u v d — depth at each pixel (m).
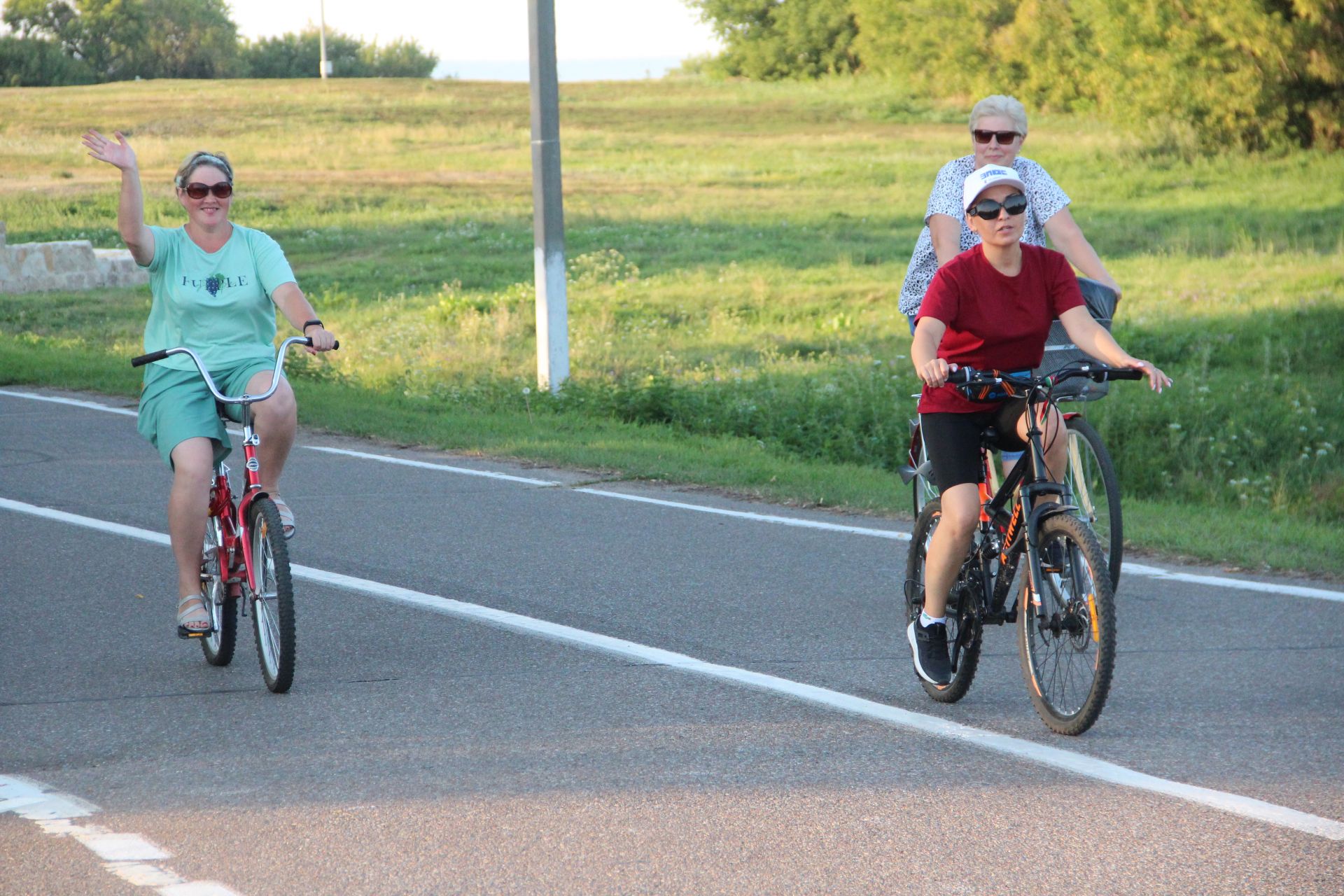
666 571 15.65
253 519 11.70
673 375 34.19
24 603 14.30
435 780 9.61
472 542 17.03
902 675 11.99
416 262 55.31
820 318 43.59
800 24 127.38
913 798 9.23
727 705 11.18
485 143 91.12
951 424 10.79
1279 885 7.91
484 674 12.02
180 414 12.13
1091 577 9.97
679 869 8.20
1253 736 10.33
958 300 10.55
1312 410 28.98
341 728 10.68
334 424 26.02
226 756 10.09
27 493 19.64
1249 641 12.84
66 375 31.67
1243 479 24.83
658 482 21.30
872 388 29.56
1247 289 45.50
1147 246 55.31
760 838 8.63
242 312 12.38
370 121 99.56
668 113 105.19
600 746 10.25
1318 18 68.81
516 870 8.20
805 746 10.25
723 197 70.38
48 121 97.56
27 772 9.78
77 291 52.81
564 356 29.83
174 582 15.15
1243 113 73.06
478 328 40.66
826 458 25.81
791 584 15.09
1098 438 13.48
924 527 11.65
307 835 8.70
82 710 11.12
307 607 14.23
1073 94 94.06
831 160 82.31
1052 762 9.87
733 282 49.34
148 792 9.40
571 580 15.27
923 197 69.31
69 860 8.33
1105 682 9.92
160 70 189.62
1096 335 10.41
